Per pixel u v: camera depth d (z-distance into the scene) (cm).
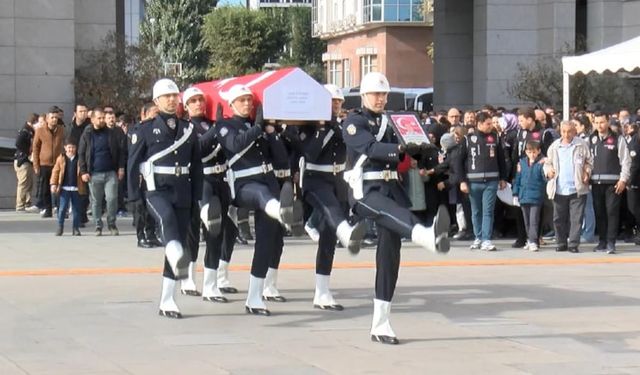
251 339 1018
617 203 1708
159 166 1120
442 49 3709
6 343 992
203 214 1155
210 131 1178
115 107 2739
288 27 8781
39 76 2695
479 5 3241
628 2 3180
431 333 1049
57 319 1109
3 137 2639
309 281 1380
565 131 1708
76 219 1942
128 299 1232
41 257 1609
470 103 3694
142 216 1738
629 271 1495
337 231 1138
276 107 1145
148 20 7806
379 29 7362
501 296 1266
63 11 2700
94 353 952
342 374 880
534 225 1736
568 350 975
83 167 1911
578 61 2000
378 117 1027
